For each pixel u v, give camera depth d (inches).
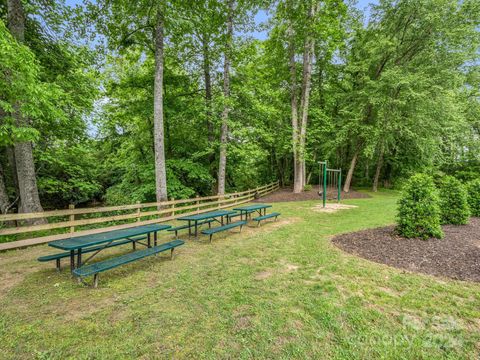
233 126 457.1
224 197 473.7
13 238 240.4
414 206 207.2
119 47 396.2
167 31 357.1
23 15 266.4
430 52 537.0
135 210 400.5
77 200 577.6
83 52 359.3
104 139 551.8
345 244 202.8
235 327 96.8
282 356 81.1
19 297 123.3
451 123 552.7
